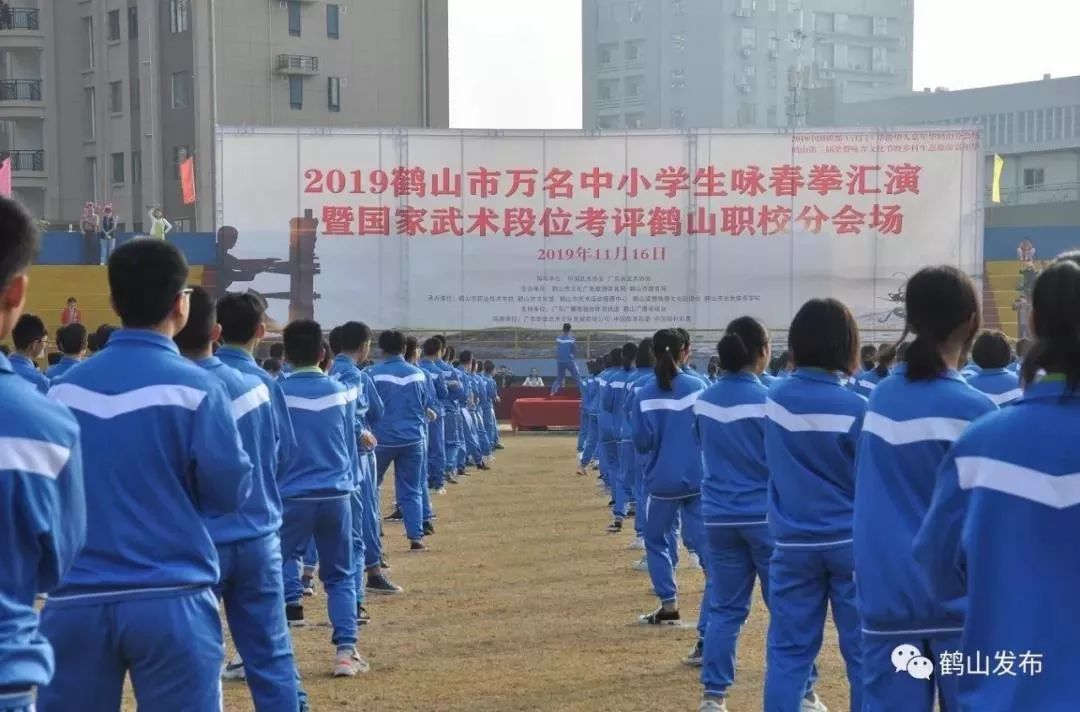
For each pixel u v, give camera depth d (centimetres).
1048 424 338
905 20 10400
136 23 5272
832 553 573
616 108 9900
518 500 1838
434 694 766
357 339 1070
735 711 732
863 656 478
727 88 9475
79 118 5525
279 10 5278
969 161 2906
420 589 1123
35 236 351
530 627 962
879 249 2923
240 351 658
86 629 447
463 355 2388
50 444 344
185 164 4300
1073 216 5912
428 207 2961
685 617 1002
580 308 2983
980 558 344
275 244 2933
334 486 815
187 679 455
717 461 709
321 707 736
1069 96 7388
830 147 2931
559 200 2975
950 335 467
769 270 2953
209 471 462
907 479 462
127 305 471
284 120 5297
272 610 575
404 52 5594
